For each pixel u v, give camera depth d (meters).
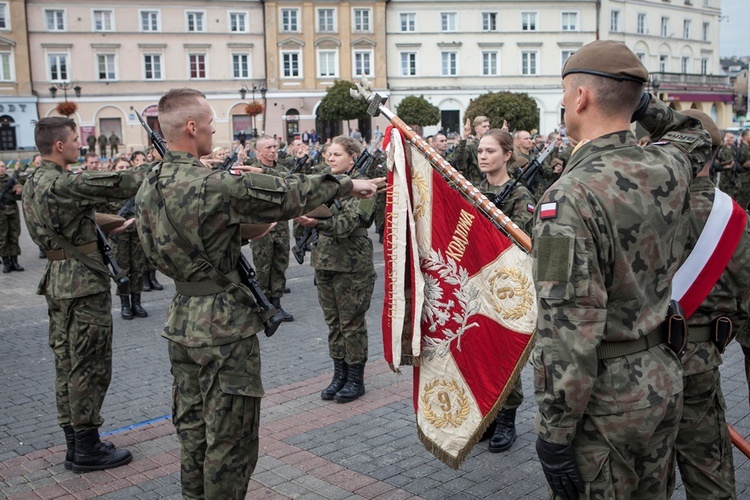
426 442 3.84
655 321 2.47
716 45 58.91
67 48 43.22
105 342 4.65
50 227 4.43
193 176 3.25
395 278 3.83
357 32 46.16
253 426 3.43
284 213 3.28
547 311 2.33
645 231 2.40
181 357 3.44
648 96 3.16
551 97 48.59
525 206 4.81
